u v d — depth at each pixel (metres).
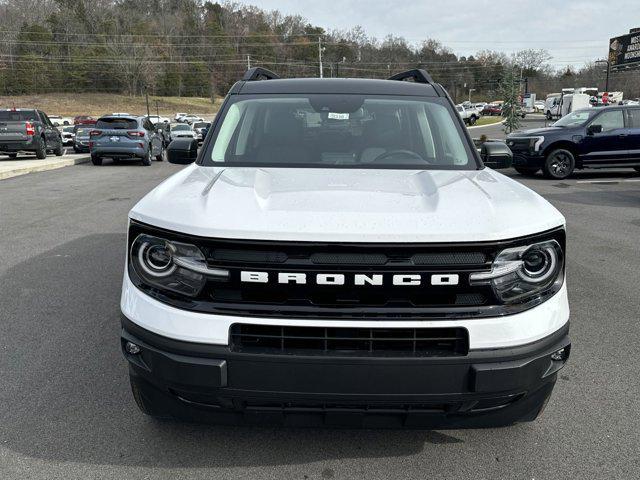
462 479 2.50
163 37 116.50
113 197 10.97
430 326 2.12
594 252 6.60
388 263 2.12
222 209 2.29
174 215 2.28
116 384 3.34
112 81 106.50
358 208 2.29
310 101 3.66
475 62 122.62
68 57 105.00
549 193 11.35
